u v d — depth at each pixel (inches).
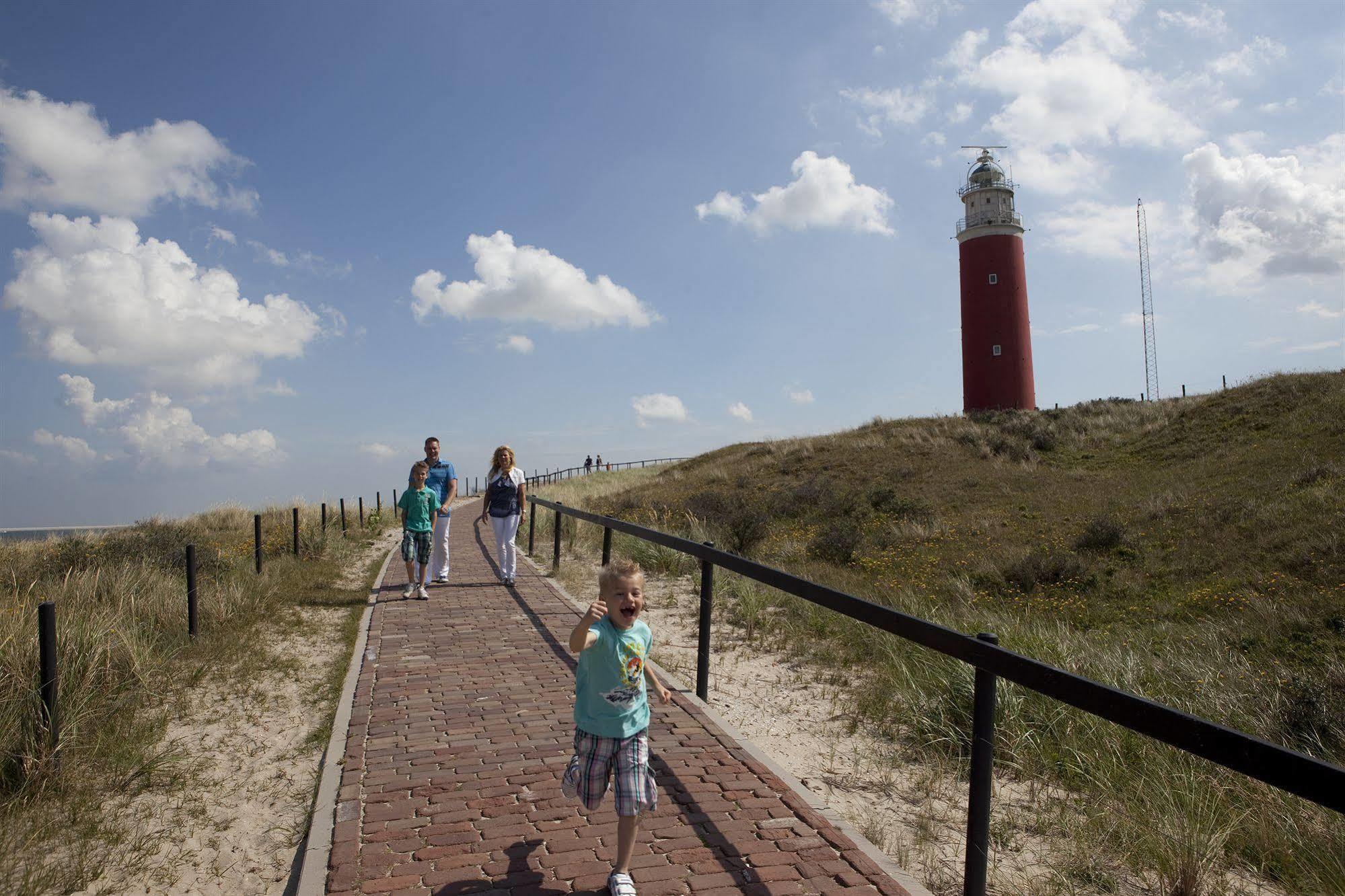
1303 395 995.3
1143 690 266.7
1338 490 641.6
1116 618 469.7
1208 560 566.6
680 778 169.9
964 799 176.2
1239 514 651.5
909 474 1052.5
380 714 216.8
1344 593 442.3
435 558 432.5
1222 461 863.7
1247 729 246.8
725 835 144.6
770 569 198.2
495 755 185.9
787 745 203.9
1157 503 745.0
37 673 195.6
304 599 375.6
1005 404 1599.4
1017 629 327.9
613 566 130.0
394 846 141.6
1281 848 157.0
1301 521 594.2
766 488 1119.0
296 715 224.8
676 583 445.1
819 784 178.5
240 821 163.6
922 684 234.1
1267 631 399.9
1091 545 648.4
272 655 280.1
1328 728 238.5
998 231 1598.2
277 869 146.6
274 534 594.6
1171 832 153.4
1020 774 190.1
